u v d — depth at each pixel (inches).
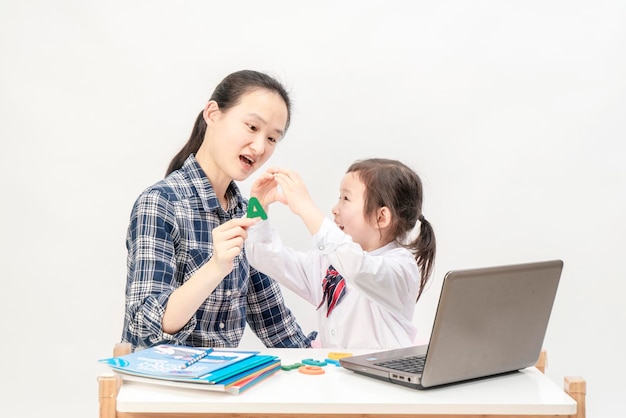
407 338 68.7
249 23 91.3
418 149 92.3
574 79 91.7
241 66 91.4
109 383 41.6
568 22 91.4
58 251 90.1
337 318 70.6
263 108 61.4
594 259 92.7
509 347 47.2
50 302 90.1
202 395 42.4
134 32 90.3
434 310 93.0
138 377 44.2
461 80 91.8
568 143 92.1
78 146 90.0
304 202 60.9
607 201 92.4
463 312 43.4
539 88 91.8
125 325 60.3
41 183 89.8
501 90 91.9
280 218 91.2
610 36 91.3
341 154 92.3
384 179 71.2
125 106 90.4
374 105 92.0
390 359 49.1
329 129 92.0
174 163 67.7
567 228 92.6
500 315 45.8
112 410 41.6
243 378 44.1
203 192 63.3
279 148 91.8
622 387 92.8
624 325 92.7
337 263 59.9
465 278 42.9
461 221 92.6
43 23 89.4
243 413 41.5
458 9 91.5
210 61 91.1
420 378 43.6
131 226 60.0
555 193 92.5
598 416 92.8
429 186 92.4
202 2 90.7
